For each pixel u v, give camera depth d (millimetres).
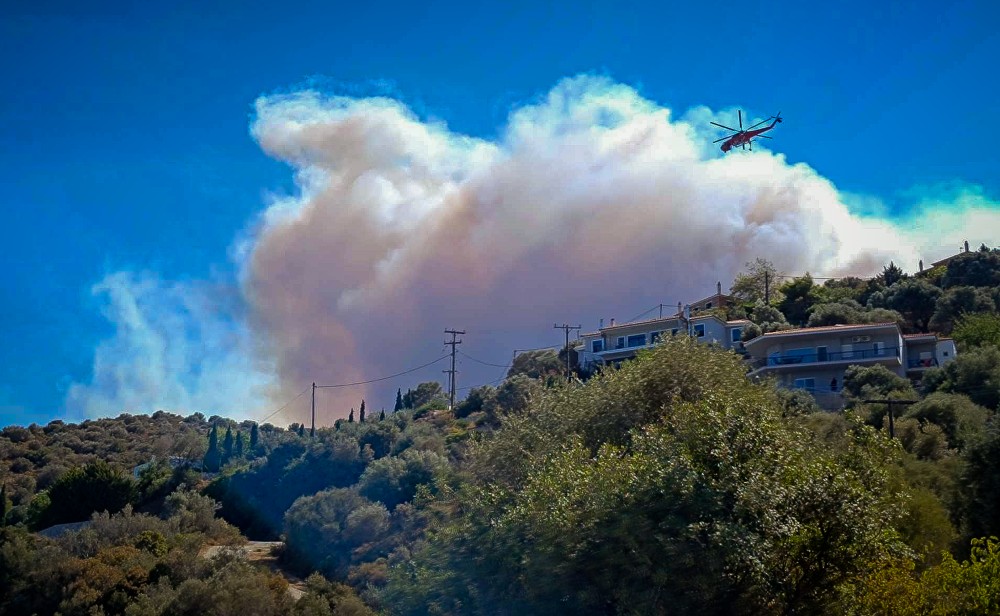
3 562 42781
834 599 14664
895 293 76625
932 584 14352
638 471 15414
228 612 35281
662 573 13602
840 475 14961
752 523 14344
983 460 22609
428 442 55062
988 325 60625
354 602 32281
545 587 14969
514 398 63594
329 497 45125
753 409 17312
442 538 18688
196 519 55094
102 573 41000
